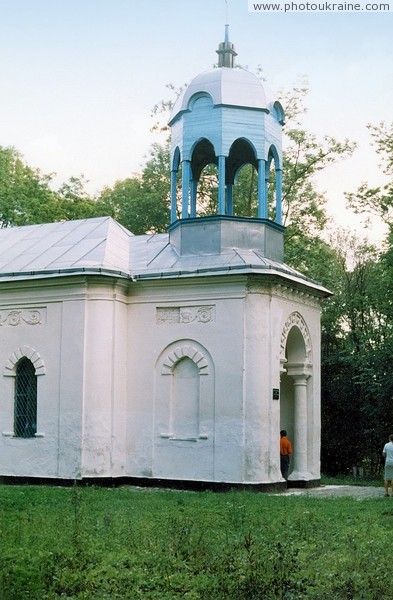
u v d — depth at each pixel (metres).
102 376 25.11
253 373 24.17
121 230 28.91
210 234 25.94
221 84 26.38
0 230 30.55
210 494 22.27
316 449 27.83
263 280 24.53
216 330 24.66
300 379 27.50
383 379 36.91
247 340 24.28
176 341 25.28
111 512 17.12
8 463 26.03
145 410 25.45
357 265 45.00
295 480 26.77
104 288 25.38
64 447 25.02
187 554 12.06
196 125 26.56
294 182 43.94
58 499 19.91
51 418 25.44
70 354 25.31
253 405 24.06
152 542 13.03
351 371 40.75
